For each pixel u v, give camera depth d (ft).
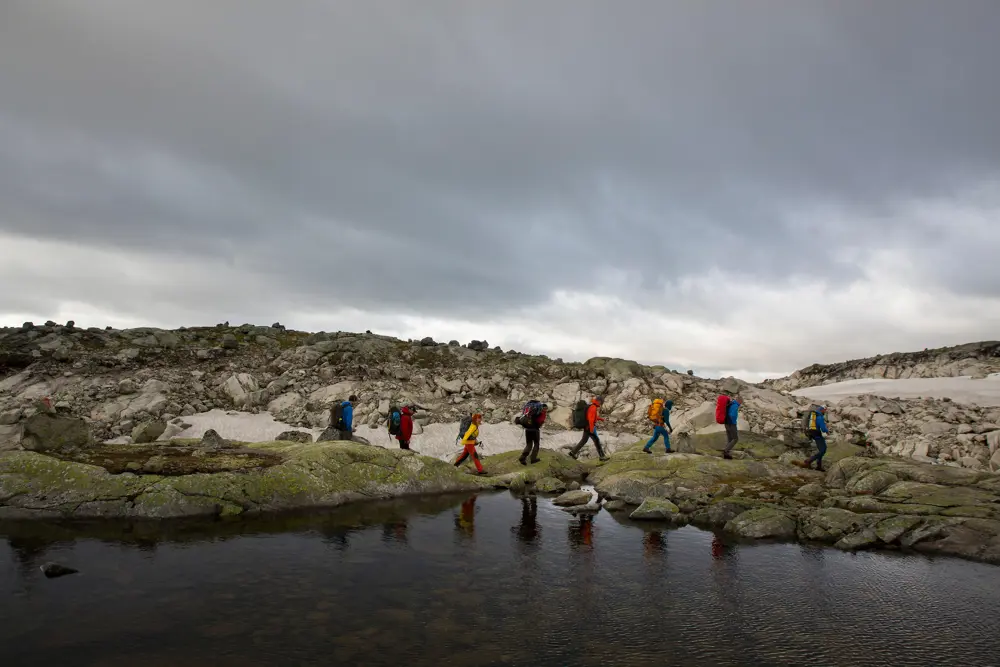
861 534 38.83
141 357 104.58
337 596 27.81
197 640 22.75
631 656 22.82
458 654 22.44
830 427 97.04
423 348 128.06
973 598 29.58
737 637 24.80
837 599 29.27
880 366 192.95
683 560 35.24
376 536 38.32
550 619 26.08
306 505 45.93
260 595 27.53
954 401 125.29
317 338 131.34
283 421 85.66
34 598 26.11
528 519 44.93
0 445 53.78
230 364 107.86
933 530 38.68
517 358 127.65
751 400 109.19
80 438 50.16
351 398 95.30
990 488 47.29
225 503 42.65
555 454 70.13
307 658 21.65
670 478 57.21
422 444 80.48
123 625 23.81
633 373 118.52
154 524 38.81
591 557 35.45
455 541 37.93
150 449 51.98
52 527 37.14
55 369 96.12
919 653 23.63
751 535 40.91
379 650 22.50
